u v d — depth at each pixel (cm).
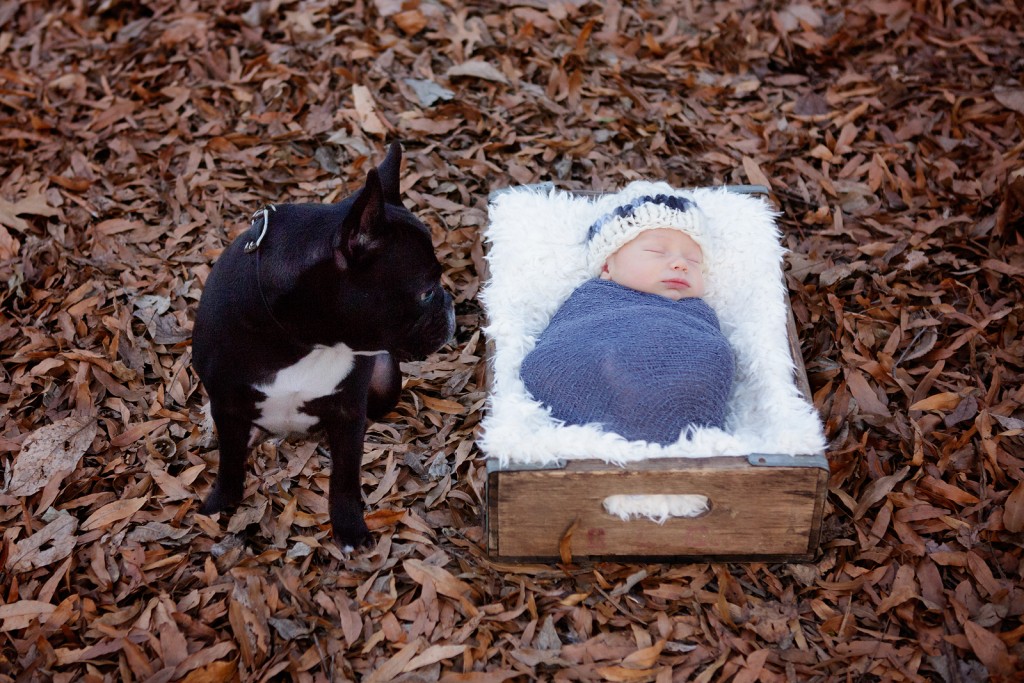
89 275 329
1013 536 252
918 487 268
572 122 390
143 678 224
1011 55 411
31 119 386
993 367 296
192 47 415
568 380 254
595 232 288
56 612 235
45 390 294
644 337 251
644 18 438
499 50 415
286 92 397
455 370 312
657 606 244
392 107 391
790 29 432
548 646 235
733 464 228
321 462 279
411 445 287
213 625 237
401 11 425
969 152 374
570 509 235
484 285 305
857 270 331
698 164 379
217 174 368
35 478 267
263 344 225
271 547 254
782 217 358
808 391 266
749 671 229
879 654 231
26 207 346
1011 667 223
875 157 371
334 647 233
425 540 258
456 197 363
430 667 229
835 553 254
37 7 439
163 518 259
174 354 311
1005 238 334
